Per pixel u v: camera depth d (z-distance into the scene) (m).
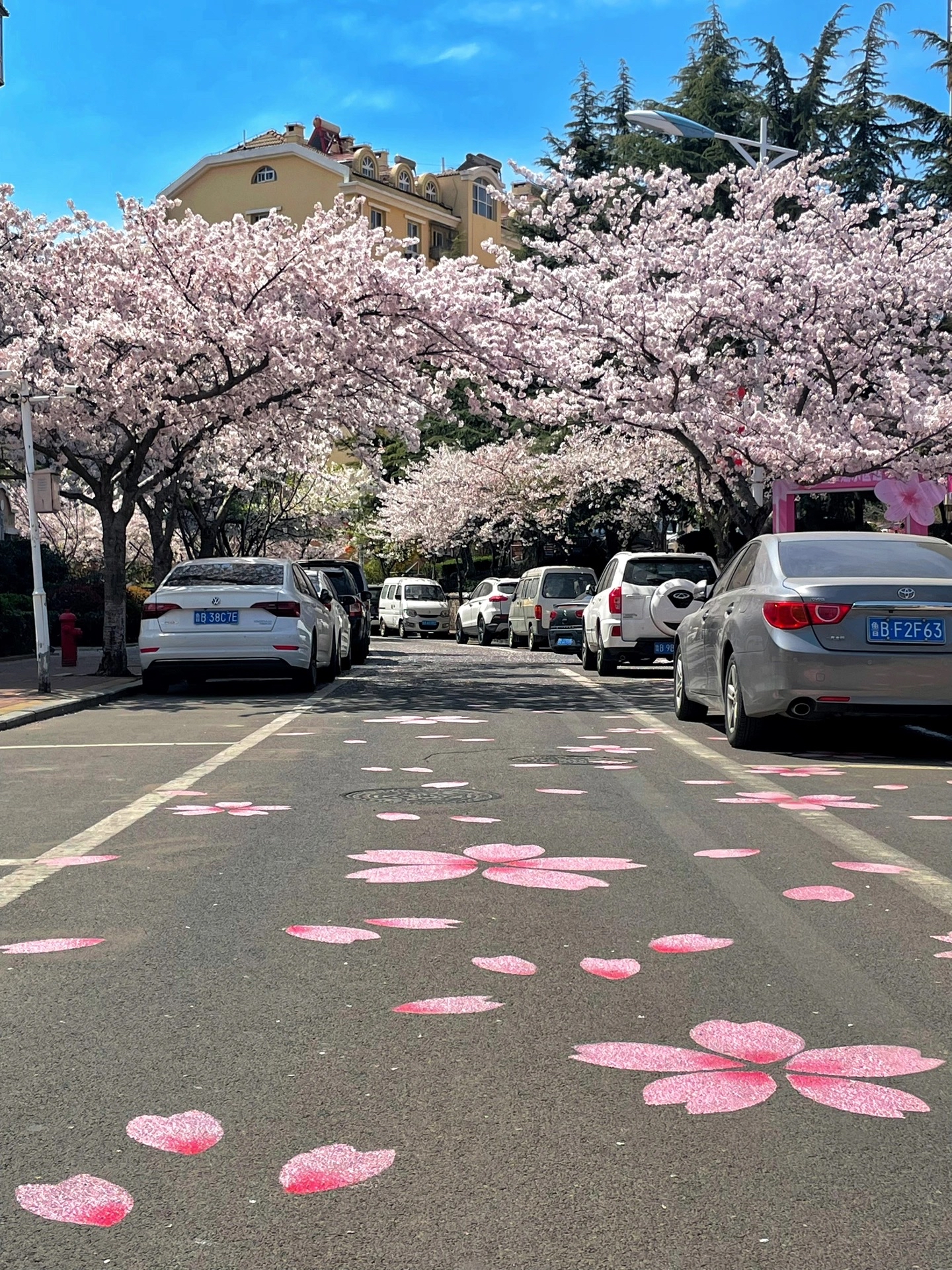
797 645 10.22
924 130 38.25
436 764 10.34
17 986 4.67
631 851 6.93
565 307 23.59
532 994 4.54
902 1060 3.88
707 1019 4.26
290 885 6.18
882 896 5.92
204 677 17.47
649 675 22.00
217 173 76.00
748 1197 3.03
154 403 20.81
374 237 21.02
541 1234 2.86
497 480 49.09
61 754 11.12
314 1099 3.62
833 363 23.67
